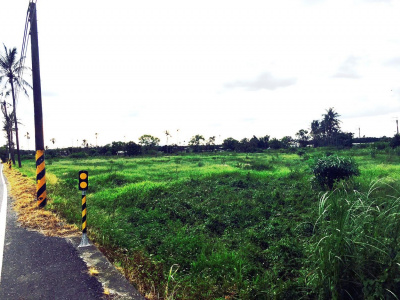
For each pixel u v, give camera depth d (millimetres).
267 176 14812
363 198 4492
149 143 95062
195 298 3736
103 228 6586
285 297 3842
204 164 27391
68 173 20469
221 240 6367
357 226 3596
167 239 6168
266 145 79562
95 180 15992
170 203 9414
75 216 7301
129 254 5246
